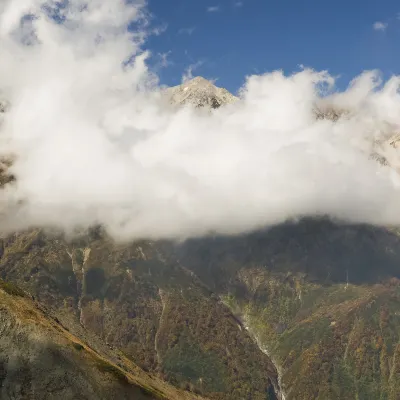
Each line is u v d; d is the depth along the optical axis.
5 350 119.44
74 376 124.19
